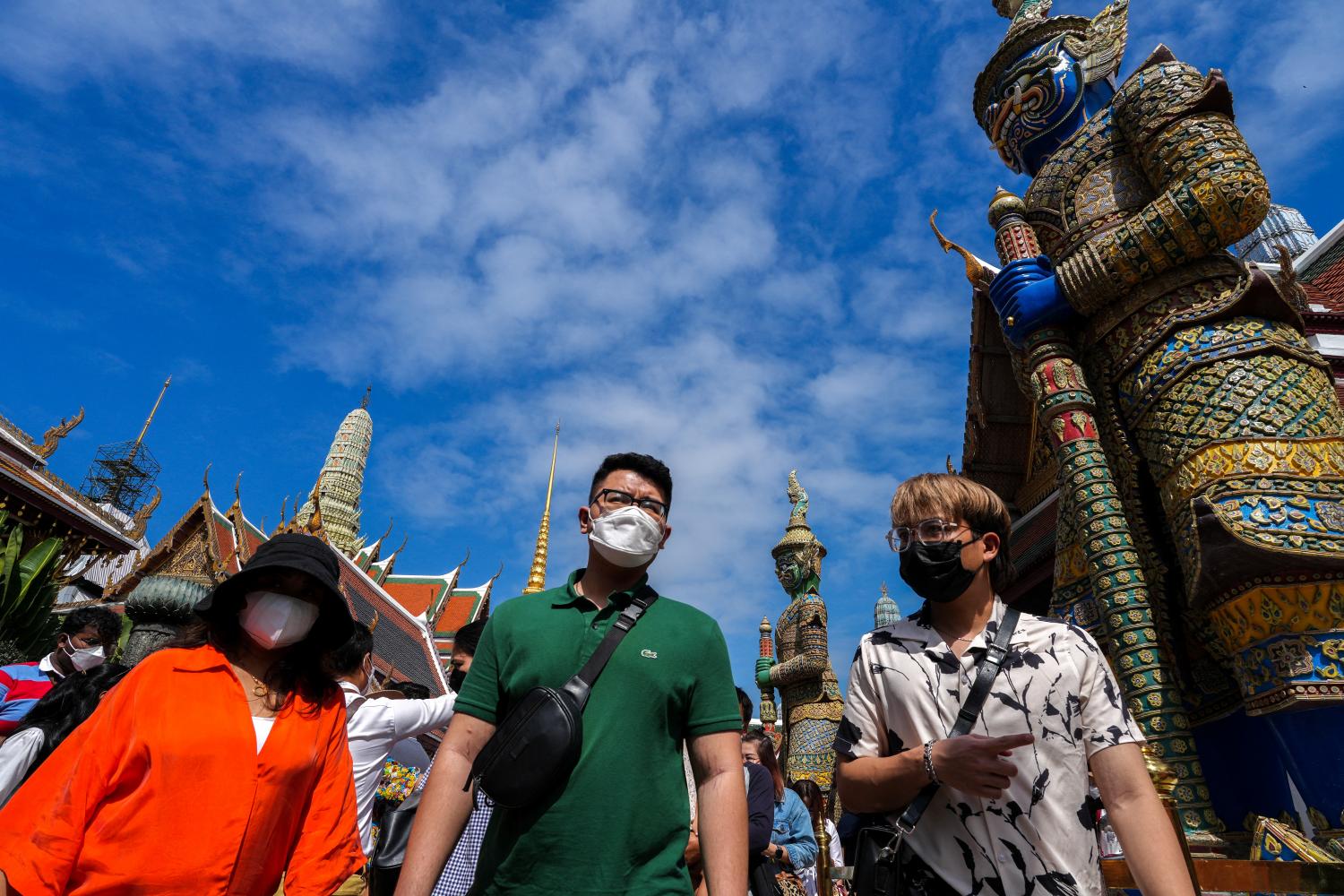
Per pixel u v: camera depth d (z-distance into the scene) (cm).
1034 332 639
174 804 254
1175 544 544
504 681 280
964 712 244
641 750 257
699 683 277
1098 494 555
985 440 917
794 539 1544
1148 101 621
